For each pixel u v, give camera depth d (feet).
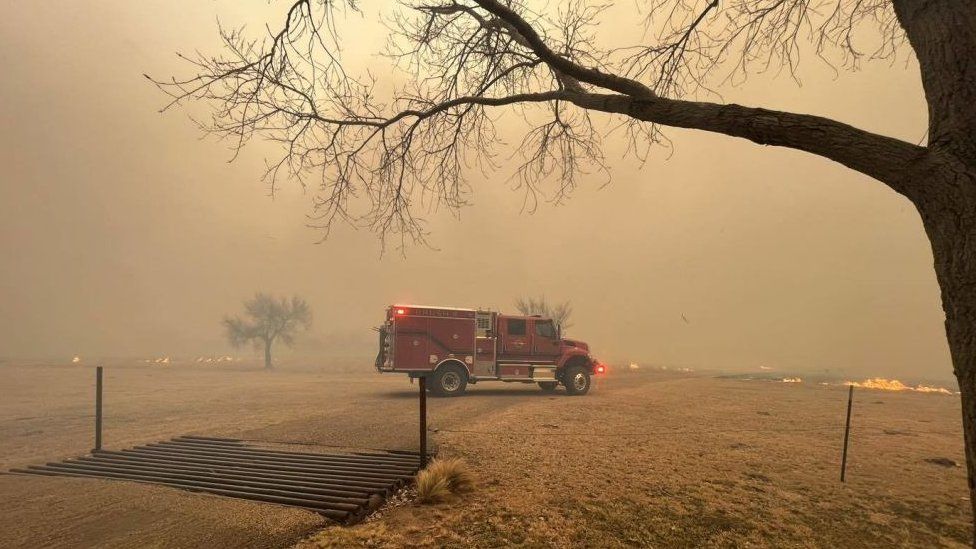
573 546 13.89
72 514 15.24
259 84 12.91
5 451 26.84
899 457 25.96
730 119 8.79
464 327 56.24
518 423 34.96
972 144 6.79
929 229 7.17
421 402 21.17
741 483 20.48
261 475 20.16
